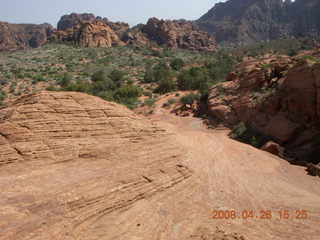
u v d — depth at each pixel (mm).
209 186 12484
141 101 51250
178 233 7719
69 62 88750
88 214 7801
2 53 108688
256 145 26031
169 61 107000
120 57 108875
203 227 8164
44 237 6324
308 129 25031
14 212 6840
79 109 13891
